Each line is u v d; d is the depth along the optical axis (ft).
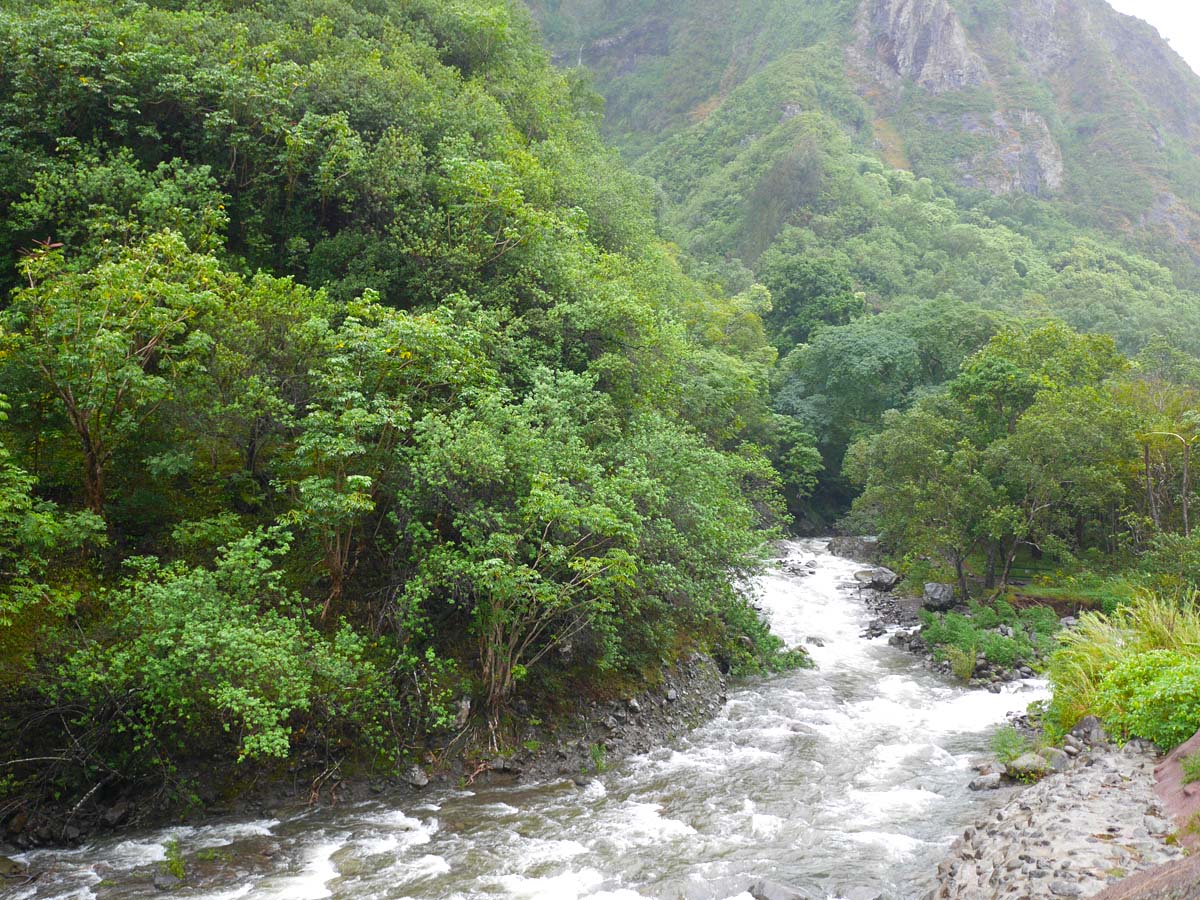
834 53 572.10
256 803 41.34
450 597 50.26
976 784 45.55
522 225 72.38
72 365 44.16
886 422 110.11
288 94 76.48
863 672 71.51
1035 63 612.70
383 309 53.26
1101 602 87.71
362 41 94.84
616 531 49.70
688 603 62.44
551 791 44.91
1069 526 102.58
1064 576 97.71
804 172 390.63
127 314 46.34
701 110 605.31
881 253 346.13
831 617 91.91
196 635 36.91
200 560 49.67
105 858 36.11
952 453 100.83
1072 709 49.34
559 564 49.83
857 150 486.79
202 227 61.52
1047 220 463.42
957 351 170.71
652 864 36.52
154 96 73.00
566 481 50.90
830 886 34.40
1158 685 42.14
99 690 39.19
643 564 55.77
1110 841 31.35
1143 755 40.96
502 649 48.44
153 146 74.43
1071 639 55.77
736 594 71.72
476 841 38.63
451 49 118.21
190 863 35.81
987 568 96.84
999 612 87.04
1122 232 472.44
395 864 36.24
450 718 45.98
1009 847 33.04
